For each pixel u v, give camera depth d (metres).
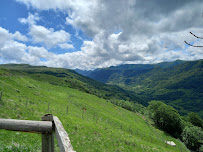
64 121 26.12
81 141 20.23
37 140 11.72
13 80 64.50
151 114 105.50
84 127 25.92
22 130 3.76
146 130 72.75
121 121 68.44
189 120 108.94
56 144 12.58
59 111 37.94
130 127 61.81
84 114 52.12
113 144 23.22
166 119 87.00
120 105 159.00
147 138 54.53
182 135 78.56
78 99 90.31
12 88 48.78
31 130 3.74
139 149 25.89
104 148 20.72
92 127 27.80
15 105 25.16
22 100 36.28
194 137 70.88
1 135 10.48
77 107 63.31
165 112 87.50
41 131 3.78
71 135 20.91
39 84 99.31
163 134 77.88
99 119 54.59
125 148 23.70
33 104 36.34
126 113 105.44
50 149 3.86
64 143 2.76
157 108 93.50
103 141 23.03
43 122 3.81
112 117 69.94
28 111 24.67
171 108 90.88
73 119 30.70
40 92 68.19
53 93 81.94
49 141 3.86
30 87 70.69
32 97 49.03
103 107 94.88
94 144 20.62
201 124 104.06
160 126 94.19
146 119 110.19
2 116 17.64
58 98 69.44
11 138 10.38
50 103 48.81
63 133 3.21
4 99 27.22
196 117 105.88
